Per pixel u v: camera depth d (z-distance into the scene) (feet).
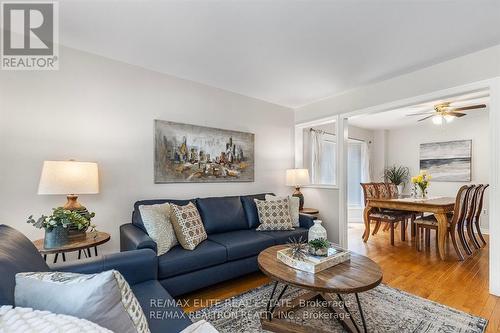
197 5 6.04
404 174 20.36
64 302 2.60
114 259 5.32
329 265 5.99
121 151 8.92
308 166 15.87
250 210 10.82
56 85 7.79
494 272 7.73
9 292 2.83
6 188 7.02
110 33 7.26
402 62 9.08
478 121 16.75
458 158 17.53
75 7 6.12
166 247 7.23
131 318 2.82
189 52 8.40
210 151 11.20
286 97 13.01
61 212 6.41
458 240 14.24
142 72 9.46
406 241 14.03
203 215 9.54
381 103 10.85
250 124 12.87
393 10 6.24
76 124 8.09
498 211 7.68
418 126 19.81
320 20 6.66
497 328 6.02
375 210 14.52
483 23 6.77
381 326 6.06
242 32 7.22
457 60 8.69
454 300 7.36
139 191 9.29
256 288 8.11
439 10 6.24
